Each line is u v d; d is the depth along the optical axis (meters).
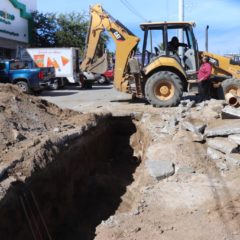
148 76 15.72
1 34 31.86
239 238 5.96
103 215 9.00
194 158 9.35
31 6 39.53
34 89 23.64
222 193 7.64
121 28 16.34
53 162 8.26
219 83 15.73
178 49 16.05
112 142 14.18
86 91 27.30
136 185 10.03
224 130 10.05
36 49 29.17
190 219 6.67
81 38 43.34
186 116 12.15
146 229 6.44
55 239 7.84
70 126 10.70
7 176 6.90
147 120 13.00
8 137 8.49
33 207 7.08
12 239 6.31
